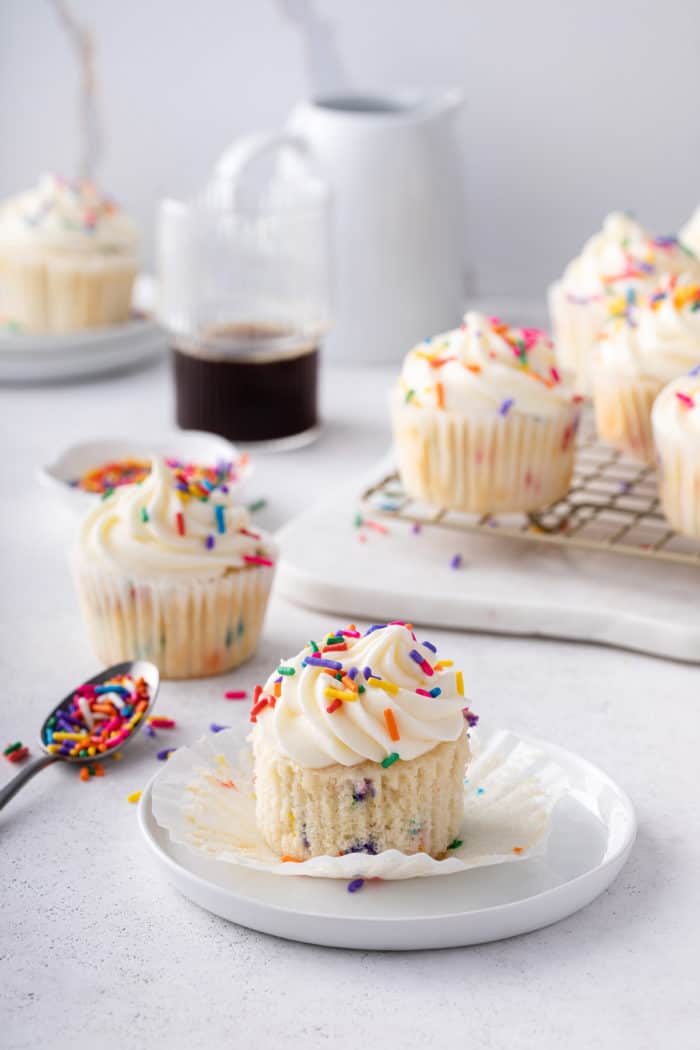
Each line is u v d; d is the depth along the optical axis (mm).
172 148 1400
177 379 1099
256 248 1097
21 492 1042
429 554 947
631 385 974
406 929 721
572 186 1341
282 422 1091
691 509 907
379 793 748
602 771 784
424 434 931
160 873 761
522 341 940
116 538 860
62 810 794
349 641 778
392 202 1177
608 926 740
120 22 1373
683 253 1086
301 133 1182
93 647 882
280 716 754
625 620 890
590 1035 701
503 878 748
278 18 1343
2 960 727
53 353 1180
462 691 771
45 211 1190
